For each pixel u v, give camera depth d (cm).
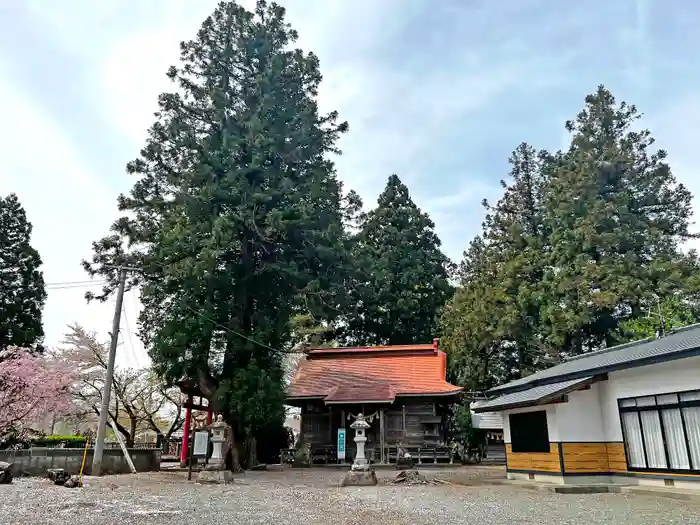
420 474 1612
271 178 2108
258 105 2130
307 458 2173
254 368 1853
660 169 2981
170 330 1869
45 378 1898
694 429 1043
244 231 2031
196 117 2164
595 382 1284
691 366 1050
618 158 2881
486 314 2952
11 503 908
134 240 2086
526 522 737
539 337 2920
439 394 2217
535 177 3703
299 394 2294
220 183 2005
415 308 3678
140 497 1044
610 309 2725
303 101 2319
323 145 2412
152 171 2173
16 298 2714
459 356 2930
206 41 2211
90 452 1678
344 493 1152
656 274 2583
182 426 3123
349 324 3875
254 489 1244
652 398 1146
